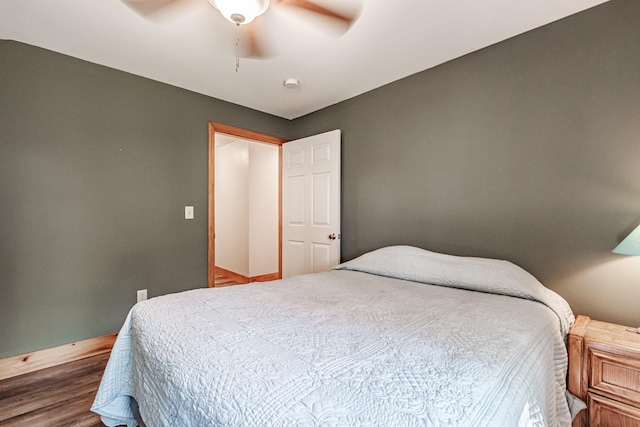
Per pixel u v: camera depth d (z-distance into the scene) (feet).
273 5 5.34
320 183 10.09
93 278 7.47
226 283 14.83
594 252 5.54
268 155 15.83
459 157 7.30
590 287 5.57
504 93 6.61
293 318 4.04
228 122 10.02
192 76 8.21
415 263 6.73
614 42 5.36
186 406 2.50
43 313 6.83
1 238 6.39
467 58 7.14
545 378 3.27
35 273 6.73
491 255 6.80
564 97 5.87
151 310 4.32
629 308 5.20
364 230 9.35
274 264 16.15
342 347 3.15
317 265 10.16
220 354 2.96
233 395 2.34
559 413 3.90
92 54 7.08
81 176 7.30
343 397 2.27
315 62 7.47
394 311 4.41
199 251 9.30
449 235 7.48
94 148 7.48
